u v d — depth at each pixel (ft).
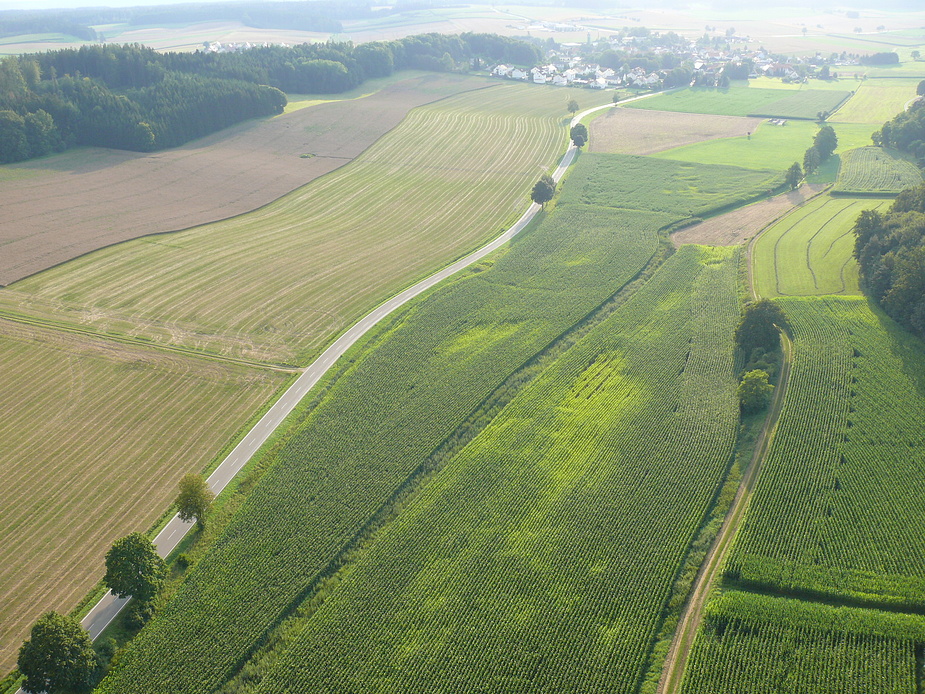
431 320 356.18
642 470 256.73
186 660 194.90
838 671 185.47
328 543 230.07
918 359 306.76
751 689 182.70
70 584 217.56
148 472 261.24
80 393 301.84
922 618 196.54
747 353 323.37
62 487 253.24
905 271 332.19
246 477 258.78
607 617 203.41
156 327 349.82
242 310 367.45
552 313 365.20
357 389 302.66
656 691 186.50
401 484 254.06
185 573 221.05
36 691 185.47
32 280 387.96
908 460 252.83
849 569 213.25
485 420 288.92
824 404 282.36
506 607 206.28
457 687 185.98
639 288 392.88
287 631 204.23
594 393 301.43
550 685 185.78
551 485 250.78
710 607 203.31
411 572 218.38
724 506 241.96
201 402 298.76
